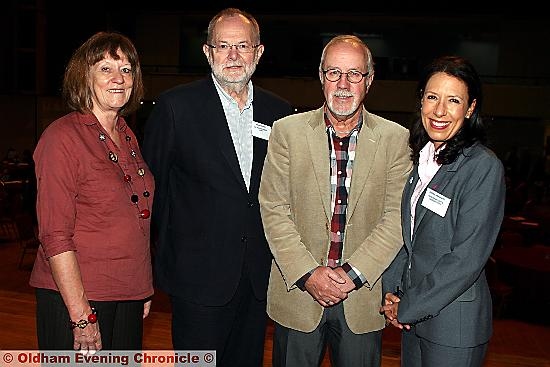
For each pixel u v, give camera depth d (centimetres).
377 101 1881
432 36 2253
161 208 256
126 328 229
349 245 235
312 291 231
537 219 928
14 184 1152
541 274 625
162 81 1939
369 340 246
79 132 210
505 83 1978
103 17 1748
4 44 1545
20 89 1588
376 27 2233
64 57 1627
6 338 364
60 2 1608
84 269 210
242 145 255
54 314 213
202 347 256
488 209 204
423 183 221
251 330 267
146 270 226
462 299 213
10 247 934
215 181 247
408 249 225
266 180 243
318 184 234
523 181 1460
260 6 1948
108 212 213
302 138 236
